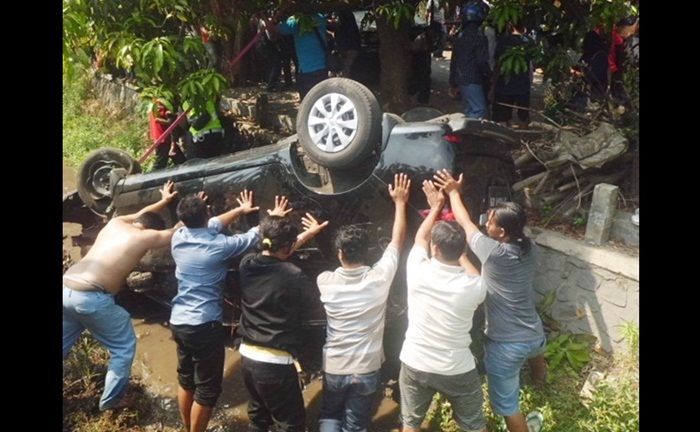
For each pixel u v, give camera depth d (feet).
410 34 26.53
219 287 13.84
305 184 15.11
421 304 12.01
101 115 35.01
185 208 13.76
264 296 12.57
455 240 11.78
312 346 16.43
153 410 15.31
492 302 12.57
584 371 14.64
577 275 15.28
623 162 16.81
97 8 17.75
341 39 25.95
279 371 12.51
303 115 13.96
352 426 12.77
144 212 15.21
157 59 16.98
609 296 14.70
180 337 13.48
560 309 15.72
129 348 14.30
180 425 14.79
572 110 19.74
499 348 12.49
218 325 13.71
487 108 22.13
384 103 25.00
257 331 12.65
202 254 13.52
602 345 14.98
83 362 16.40
